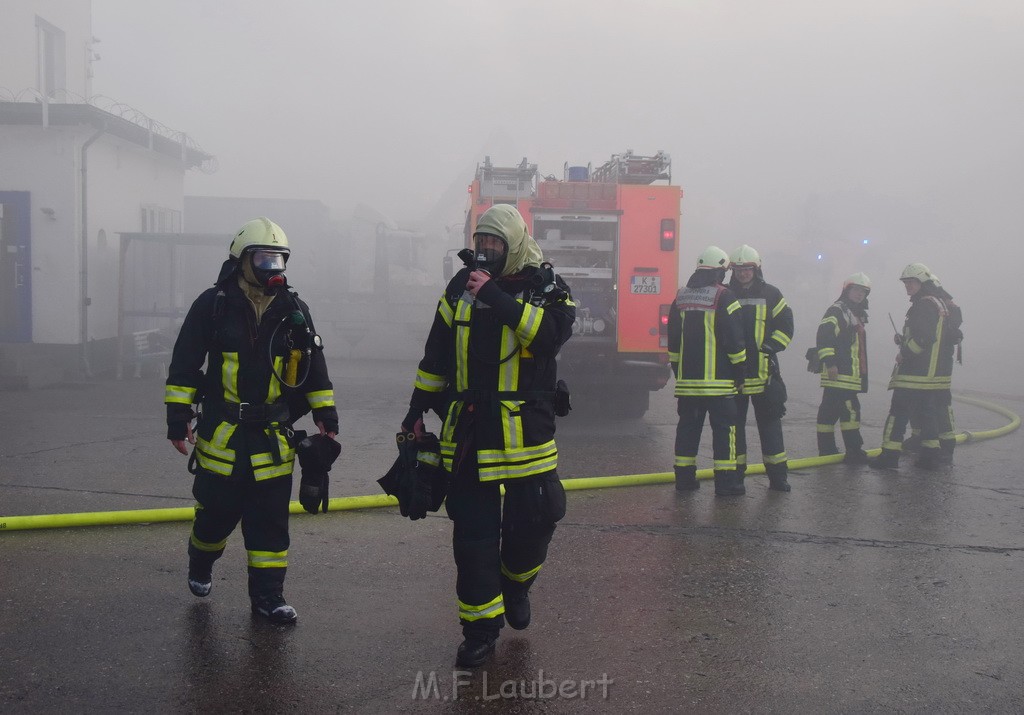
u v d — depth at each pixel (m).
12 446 8.16
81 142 13.96
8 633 3.66
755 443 9.53
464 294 3.55
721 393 6.61
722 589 4.46
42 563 4.58
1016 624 4.05
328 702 3.13
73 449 8.04
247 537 3.83
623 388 10.39
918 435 8.90
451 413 3.52
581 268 10.12
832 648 3.73
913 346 7.79
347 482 6.88
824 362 8.22
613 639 3.78
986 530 5.74
